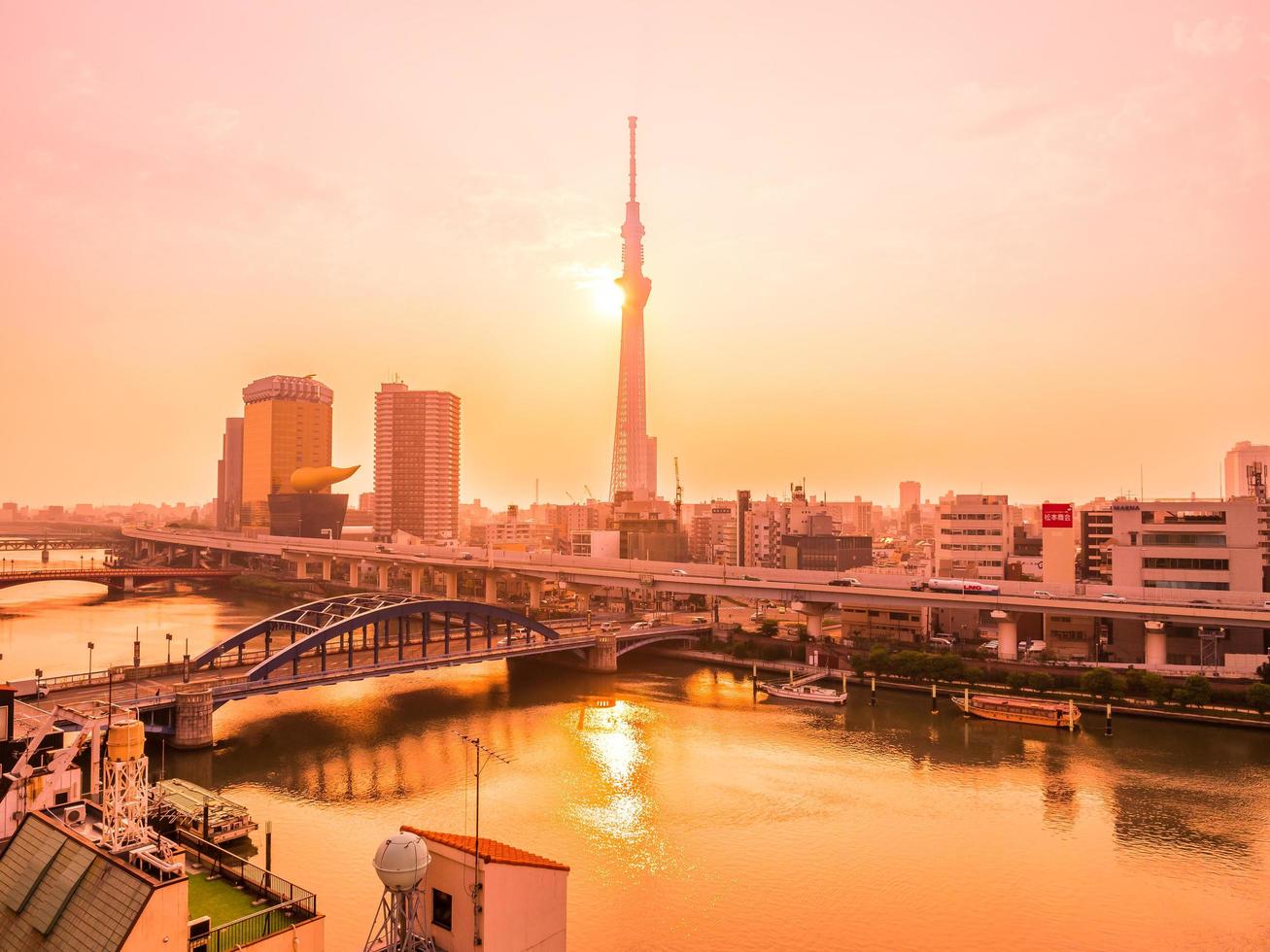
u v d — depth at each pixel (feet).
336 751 323.16
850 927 194.39
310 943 143.13
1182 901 207.41
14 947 124.98
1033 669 433.07
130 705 303.48
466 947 132.26
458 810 262.47
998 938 189.88
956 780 292.81
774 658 519.19
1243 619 395.34
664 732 354.95
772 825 252.83
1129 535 483.10
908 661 447.42
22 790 175.01
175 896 121.70
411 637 577.43
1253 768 305.12
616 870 222.07
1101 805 269.23
